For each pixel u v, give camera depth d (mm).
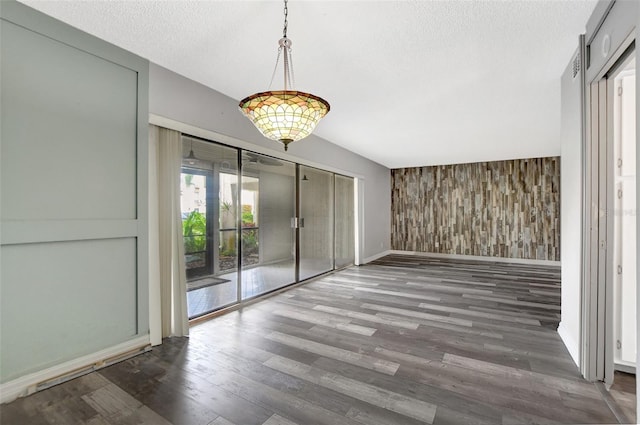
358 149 5582
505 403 1688
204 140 3074
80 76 2047
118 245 2271
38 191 1865
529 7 1744
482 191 6805
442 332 2682
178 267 2662
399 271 5488
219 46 2184
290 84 2791
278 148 3824
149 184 2473
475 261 6582
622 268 1987
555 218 6129
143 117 2395
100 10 1812
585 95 1938
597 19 1710
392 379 1938
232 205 3547
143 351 2328
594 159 1914
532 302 3559
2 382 1727
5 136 1739
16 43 1770
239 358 2225
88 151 2096
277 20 1870
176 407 1671
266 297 3803
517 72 2535
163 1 1711
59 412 1643
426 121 3865
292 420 1560
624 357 1994
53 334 1931
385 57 2305
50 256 1922
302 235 4727
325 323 2916
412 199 7559
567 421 1538
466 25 1907
